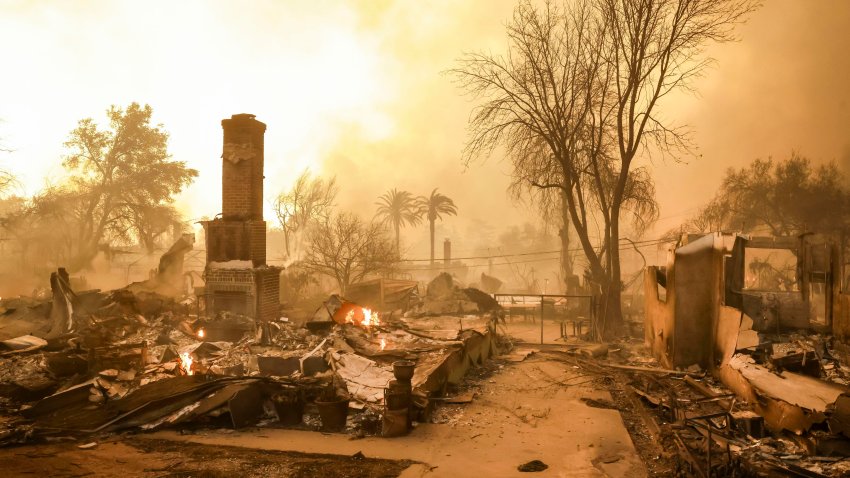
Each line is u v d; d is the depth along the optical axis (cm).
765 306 1380
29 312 1353
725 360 1074
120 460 636
